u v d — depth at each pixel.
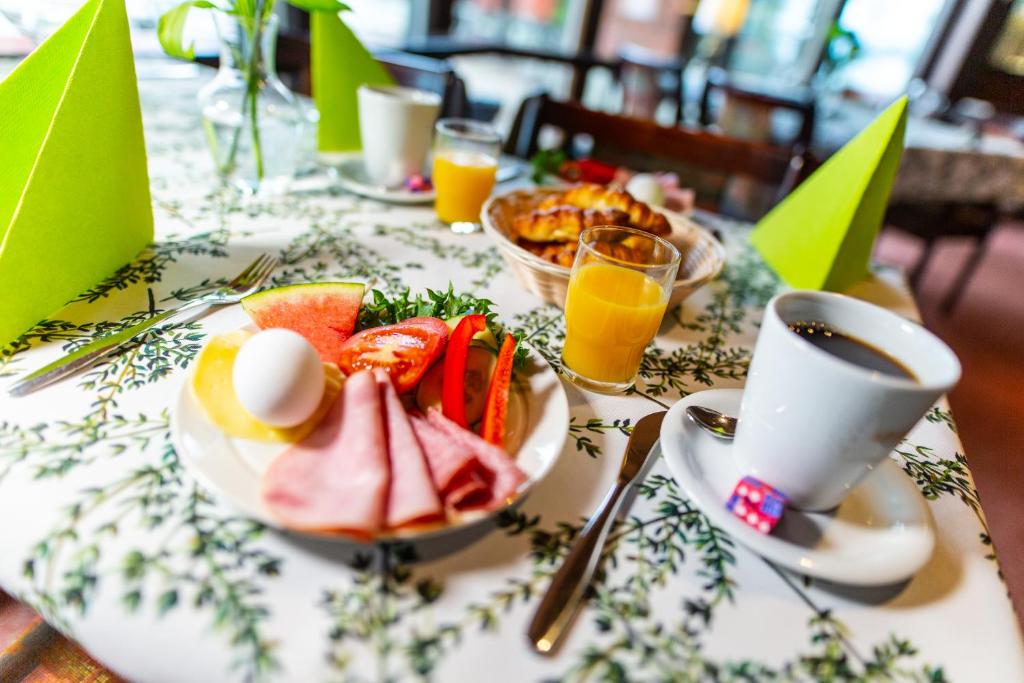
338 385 0.38
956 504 0.40
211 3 0.57
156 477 0.34
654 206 0.63
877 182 0.62
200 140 0.80
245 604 0.29
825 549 0.35
